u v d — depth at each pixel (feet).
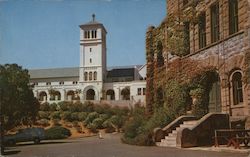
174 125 81.25
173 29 106.52
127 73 261.85
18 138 118.73
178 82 101.19
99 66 266.16
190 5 99.50
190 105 97.14
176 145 70.74
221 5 85.05
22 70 98.63
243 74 76.74
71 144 100.27
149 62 122.21
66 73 272.31
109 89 265.34
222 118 73.72
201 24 96.32
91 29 263.49
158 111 99.09
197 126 71.36
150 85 120.88
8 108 94.27
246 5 75.87
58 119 211.41
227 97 81.76
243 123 73.97
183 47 101.65
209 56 89.20
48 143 115.65
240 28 78.23
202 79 91.81
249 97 74.84
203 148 65.67
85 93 268.00
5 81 88.89
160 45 118.21
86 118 209.97
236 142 63.10
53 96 260.01
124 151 66.23
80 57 271.08
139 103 211.00
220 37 85.05
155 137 78.74
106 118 202.69
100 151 68.74
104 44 267.59
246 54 75.72
